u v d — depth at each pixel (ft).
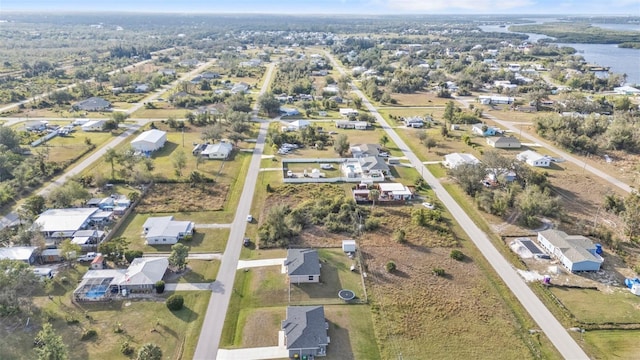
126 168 330.54
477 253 229.45
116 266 211.61
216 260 218.18
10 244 227.20
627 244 240.12
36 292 190.08
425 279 206.18
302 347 155.63
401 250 231.50
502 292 197.26
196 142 416.26
